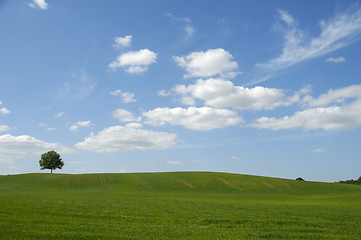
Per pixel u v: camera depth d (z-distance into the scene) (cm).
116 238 1800
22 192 8162
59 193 7581
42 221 2323
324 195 9050
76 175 12325
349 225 2511
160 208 3628
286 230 2253
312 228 2336
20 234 1784
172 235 1959
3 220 2259
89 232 1961
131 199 5116
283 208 3853
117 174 12588
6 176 12250
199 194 8200
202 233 2070
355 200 6175
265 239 1931
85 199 4819
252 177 12312
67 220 2464
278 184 11256
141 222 2558
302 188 10800
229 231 2175
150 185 10656
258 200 6091
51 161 14262
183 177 12006
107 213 2984
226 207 3875
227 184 11000
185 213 3150
